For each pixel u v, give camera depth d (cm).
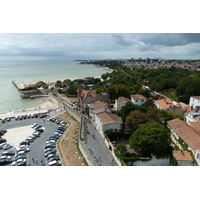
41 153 6053
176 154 4859
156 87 16175
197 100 9588
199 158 4572
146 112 7175
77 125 8488
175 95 13762
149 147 5047
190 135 5275
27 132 7850
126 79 19725
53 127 8444
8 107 12800
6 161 5512
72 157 5706
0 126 8581
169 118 6906
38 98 15762
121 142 6456
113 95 12062
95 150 5803
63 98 13850
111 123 6525
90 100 9906
